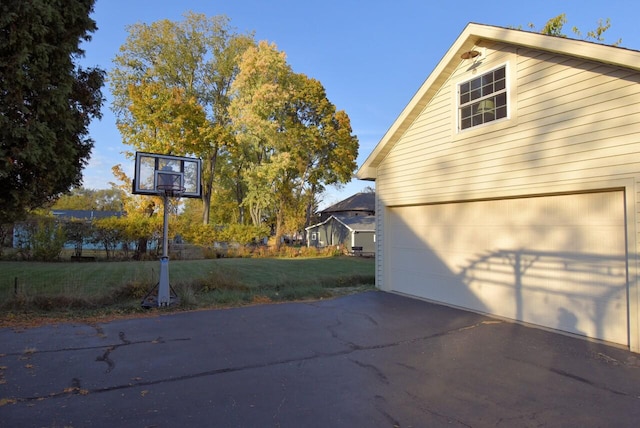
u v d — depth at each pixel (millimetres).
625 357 5453
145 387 4305
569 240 6715
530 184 7098
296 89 34406
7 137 7031
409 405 3955
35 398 3961
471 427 3521
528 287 7375
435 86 9258
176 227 24609
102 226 21641
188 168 9859
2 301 7867
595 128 6148
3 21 6844
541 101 6969
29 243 19781
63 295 8250
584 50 6055
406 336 6539
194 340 6137
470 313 8227
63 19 7906
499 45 7832
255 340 6199
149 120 28688
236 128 32469
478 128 8195
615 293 6055
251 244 29234
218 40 35906
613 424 3621
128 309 8133
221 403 3930
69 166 8461
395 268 10820
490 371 4949
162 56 33344
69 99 8602
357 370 4945
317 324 7270
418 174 9844
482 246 8352
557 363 5246
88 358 5203
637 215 5629
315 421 3580
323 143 36250
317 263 19547
